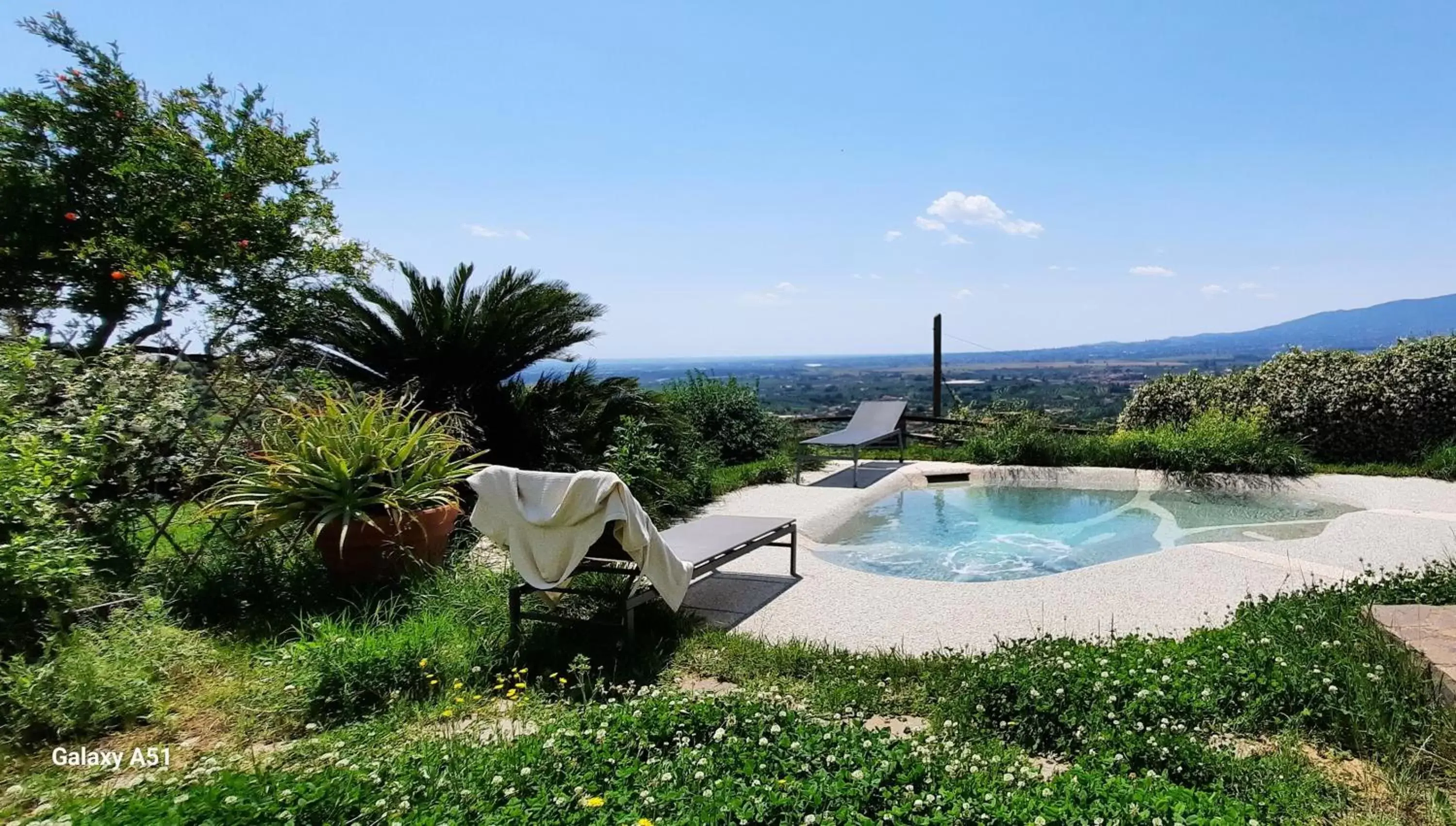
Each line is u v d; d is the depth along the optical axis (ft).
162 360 16.37
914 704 9.95
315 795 6.66
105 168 24.70
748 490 28.84
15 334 15.39
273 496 14.21
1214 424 31.71
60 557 10.71
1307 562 17.13
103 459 13.53
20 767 8.40
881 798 6.77
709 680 11.22
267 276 26.84
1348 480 27.50
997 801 6.50
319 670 10.09
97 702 9.36
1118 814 6.29
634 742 8.21
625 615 12.01
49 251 23.50
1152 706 8.76
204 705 10.12
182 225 24.30
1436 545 18.38
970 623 13.60
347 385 18.76
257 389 16.37
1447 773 7.54
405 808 6.68
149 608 11.89
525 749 7.93
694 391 35.14
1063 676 9.40
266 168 26.94
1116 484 31.04
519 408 22.58
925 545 22.65
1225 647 10.47
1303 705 8.96
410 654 10.68
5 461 11.04
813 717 8.98
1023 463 33.96
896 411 35.47
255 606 13.62
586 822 6.57
